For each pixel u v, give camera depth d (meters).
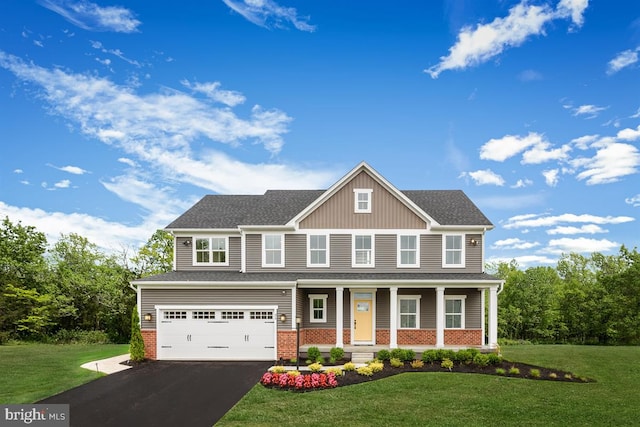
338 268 24.11
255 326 21.25
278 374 16.66
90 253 39.50
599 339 44.16
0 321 32.75
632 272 41.28
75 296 37.25
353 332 23.38
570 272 61.84
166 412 13.21
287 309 21.25
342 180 24.27
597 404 13.99
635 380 17.08
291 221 24.11
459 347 22.38
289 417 12.71
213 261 25.20
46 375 17.67
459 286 21.97
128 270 39.28
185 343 21.19
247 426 11.97
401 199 24.31
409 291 23.62
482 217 24.83
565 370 18.38
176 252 25.22
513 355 21.30
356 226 24.25
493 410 13.33
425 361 19.62
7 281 35.41
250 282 21.14
